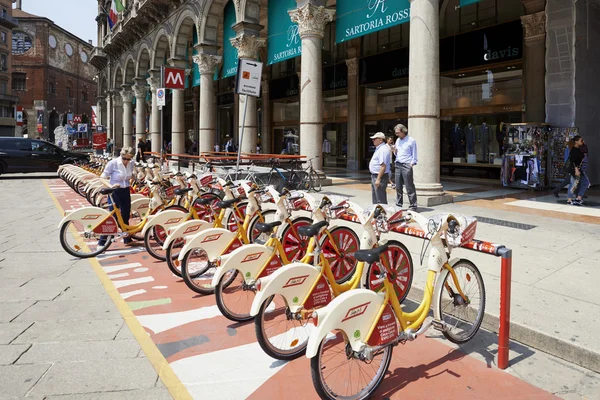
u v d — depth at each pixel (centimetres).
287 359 377
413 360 378
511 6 1525
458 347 400
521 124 1344
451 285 393
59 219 1014
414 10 1031
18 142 2047
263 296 354
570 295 462
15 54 7525
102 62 4528
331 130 2311
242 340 416
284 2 1509
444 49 1734
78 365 363
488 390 330
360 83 2083
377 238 444
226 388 333
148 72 2714
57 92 8112
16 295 525
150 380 342
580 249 635
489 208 980
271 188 594
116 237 733
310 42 1354
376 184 877
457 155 1767
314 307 379
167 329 439
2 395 315
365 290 315
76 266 650
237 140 2917
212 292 544
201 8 1981
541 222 823
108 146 3859
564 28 1290
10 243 782
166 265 662
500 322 360
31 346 395
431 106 1030
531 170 1319
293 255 564
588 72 1327
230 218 672
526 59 1473
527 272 534
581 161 1020
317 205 510
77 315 468
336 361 327
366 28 1177
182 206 780
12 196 1419
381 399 318
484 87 1642
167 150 3039
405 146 947
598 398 318
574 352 362
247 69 1035
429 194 1020
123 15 3362
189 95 3656
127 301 514
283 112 2648
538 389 331
